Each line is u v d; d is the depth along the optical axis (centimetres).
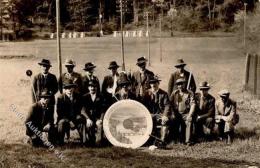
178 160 880
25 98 1305
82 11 5609
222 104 1071
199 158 906
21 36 3328
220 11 5166
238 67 2272
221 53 2816
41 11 4797
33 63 1962
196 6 5591
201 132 1076
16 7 3403
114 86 1063
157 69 2331
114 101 1048
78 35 5012
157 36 4484
